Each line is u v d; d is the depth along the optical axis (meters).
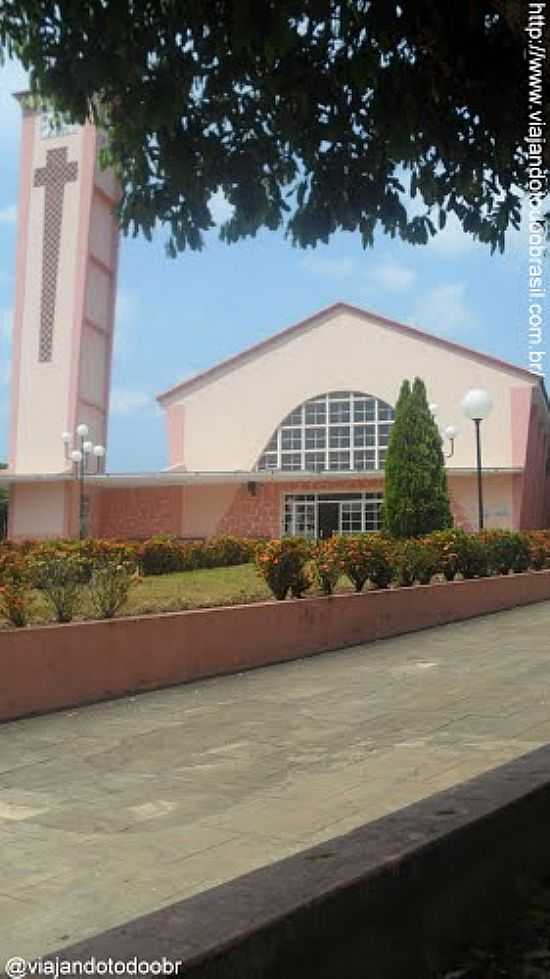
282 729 7.95
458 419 32.56
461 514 31.83
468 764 6.51
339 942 2.63
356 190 4.99
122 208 4.96
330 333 34.78
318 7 4.03
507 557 18.19
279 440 35.19
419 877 2.98
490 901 3.32
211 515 34.41
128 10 4.07
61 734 7.90
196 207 4.94
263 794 6.03
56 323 36.53
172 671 10.09
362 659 11.72
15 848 5.07
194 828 5.36
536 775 3.85
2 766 6.90
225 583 16.42
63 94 4.40
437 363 33.12
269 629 11.43
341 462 34.16
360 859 2.87
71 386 36.09
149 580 17.27
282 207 4.99
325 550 13.64
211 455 35.62
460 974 3.07
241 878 2.73
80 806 5.87
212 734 7.82
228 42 4.14
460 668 10.80
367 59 4.27
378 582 14.14
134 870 4.68
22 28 4.20
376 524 32.38
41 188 37.09
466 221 5.16
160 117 4.39
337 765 6.70
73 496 34.75
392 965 2.82
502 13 3.98
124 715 8.64
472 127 4.80
